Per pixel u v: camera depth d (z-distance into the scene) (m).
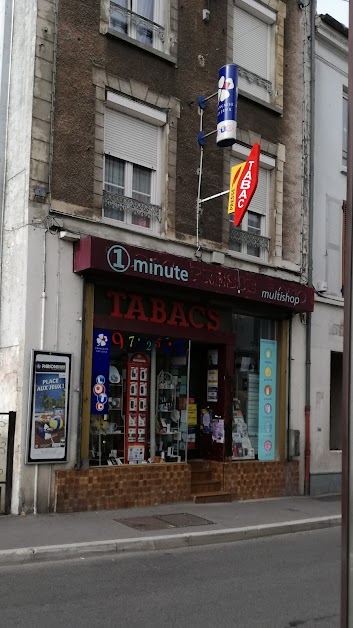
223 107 11.57
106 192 10.95
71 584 6.59
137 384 11.36
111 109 11.12
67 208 10.21
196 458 12.82
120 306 10.94
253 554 8.36
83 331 10.27
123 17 11.41
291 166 14.27
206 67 12.54
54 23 10.25
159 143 11.82
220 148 12.66
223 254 12.39
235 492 12.49
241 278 12.16
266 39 14.09
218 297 12.16
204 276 11.48
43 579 6.73
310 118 14.80
